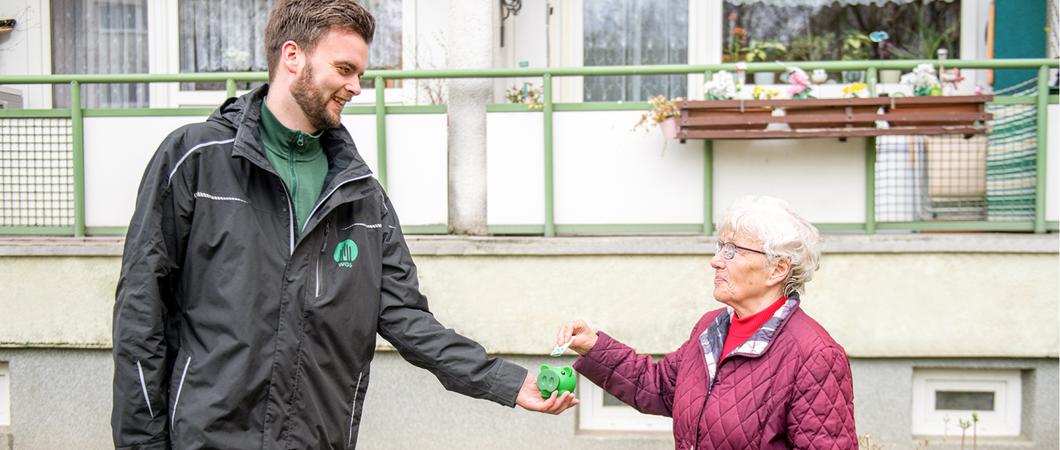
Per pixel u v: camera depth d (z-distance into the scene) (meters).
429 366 2.63
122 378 2.23
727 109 4.55
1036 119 4.72
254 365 2.29
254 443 2.31
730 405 2.41
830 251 4.57
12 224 5.00
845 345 4.59
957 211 4.91
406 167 4.89
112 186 4.93
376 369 4.79
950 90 4.72
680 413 2.54
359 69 2.42
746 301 2.53
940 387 4.80
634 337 4.63
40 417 4.82
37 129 4.98
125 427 2.25
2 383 4.94
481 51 5.12
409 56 6.20
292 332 2.34
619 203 4.81
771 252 2.46
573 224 4.83
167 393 2.31
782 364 2.38
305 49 2.36
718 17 6.32
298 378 2.36
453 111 4.98
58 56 6.46
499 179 4.86
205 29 6.44
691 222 4.79
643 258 4.62
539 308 4.66
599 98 6.36
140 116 4.91
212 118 2.41
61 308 4.72
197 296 2.31
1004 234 4.69
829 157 4.75
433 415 4.79
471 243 4.65
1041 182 4.67
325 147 2.56
